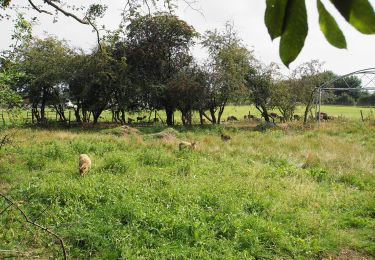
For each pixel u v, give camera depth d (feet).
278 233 22.21
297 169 40.09
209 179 34.06
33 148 46.60
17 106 35.55
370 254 21.50
